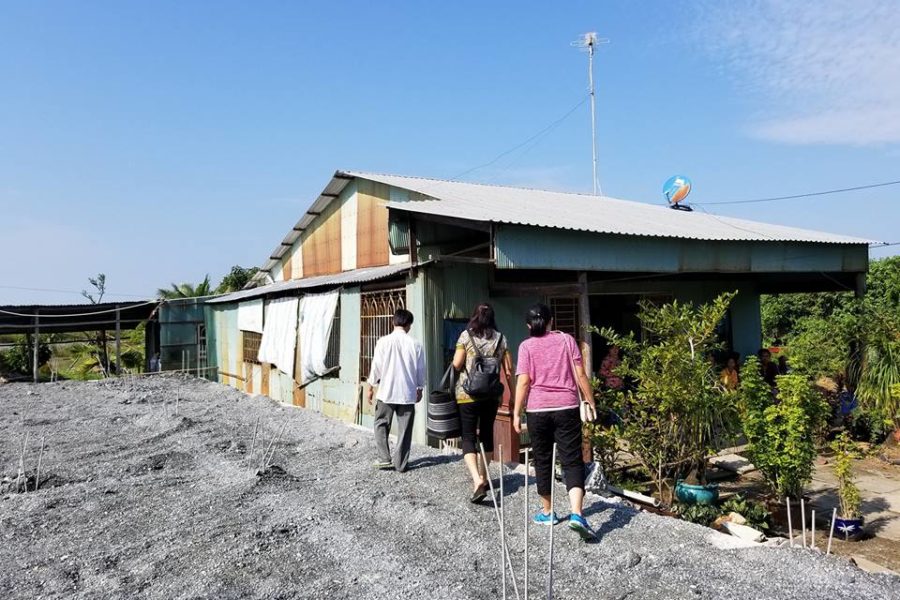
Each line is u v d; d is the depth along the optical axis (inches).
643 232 332.2
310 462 271.1
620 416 292.2
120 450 306.7
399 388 245.1
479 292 384.8
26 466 276.2
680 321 263.0
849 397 442.9
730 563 156.9
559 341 180.4
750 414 267.0
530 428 181.5
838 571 149.6
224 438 322.0
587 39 808.3
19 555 171.5
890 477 349.7
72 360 1315.2
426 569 155.4
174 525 191.2
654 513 216.8
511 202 438.3
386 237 510.6
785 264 419.2
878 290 709.9
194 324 919.7
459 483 232.5
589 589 143.7
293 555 166.4
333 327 489.7
